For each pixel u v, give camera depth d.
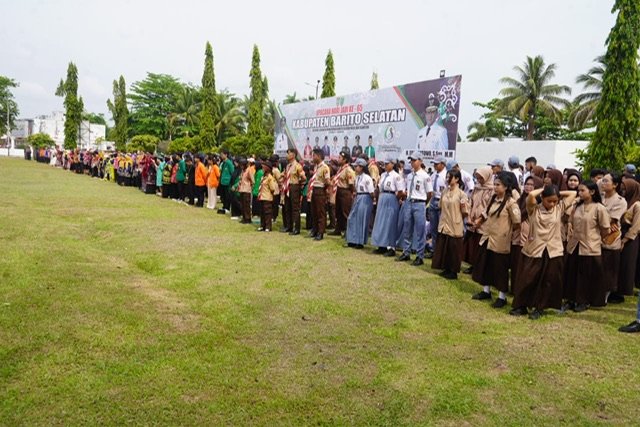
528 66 42.16
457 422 3.47
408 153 13.86
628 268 6.62
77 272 7.00
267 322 5.38
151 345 4.59
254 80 36.91
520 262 5.98
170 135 59.38
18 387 3.71
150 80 61.25
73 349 4.40
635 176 7.93
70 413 3.41
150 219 12.71
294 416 3.49
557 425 3.46
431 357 4.55
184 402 3.62
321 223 10.52
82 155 33.22
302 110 20.02
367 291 6.66
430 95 13.02
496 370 4.30
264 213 11.43
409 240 8.66
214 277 7.14
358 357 4.51
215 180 15.22
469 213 7.66
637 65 16.92
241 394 3.77
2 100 70.81
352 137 16.62
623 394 3.91
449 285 7.13
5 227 10.30
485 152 24.20
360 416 3.51
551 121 43.62
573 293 6.25
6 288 5.99
